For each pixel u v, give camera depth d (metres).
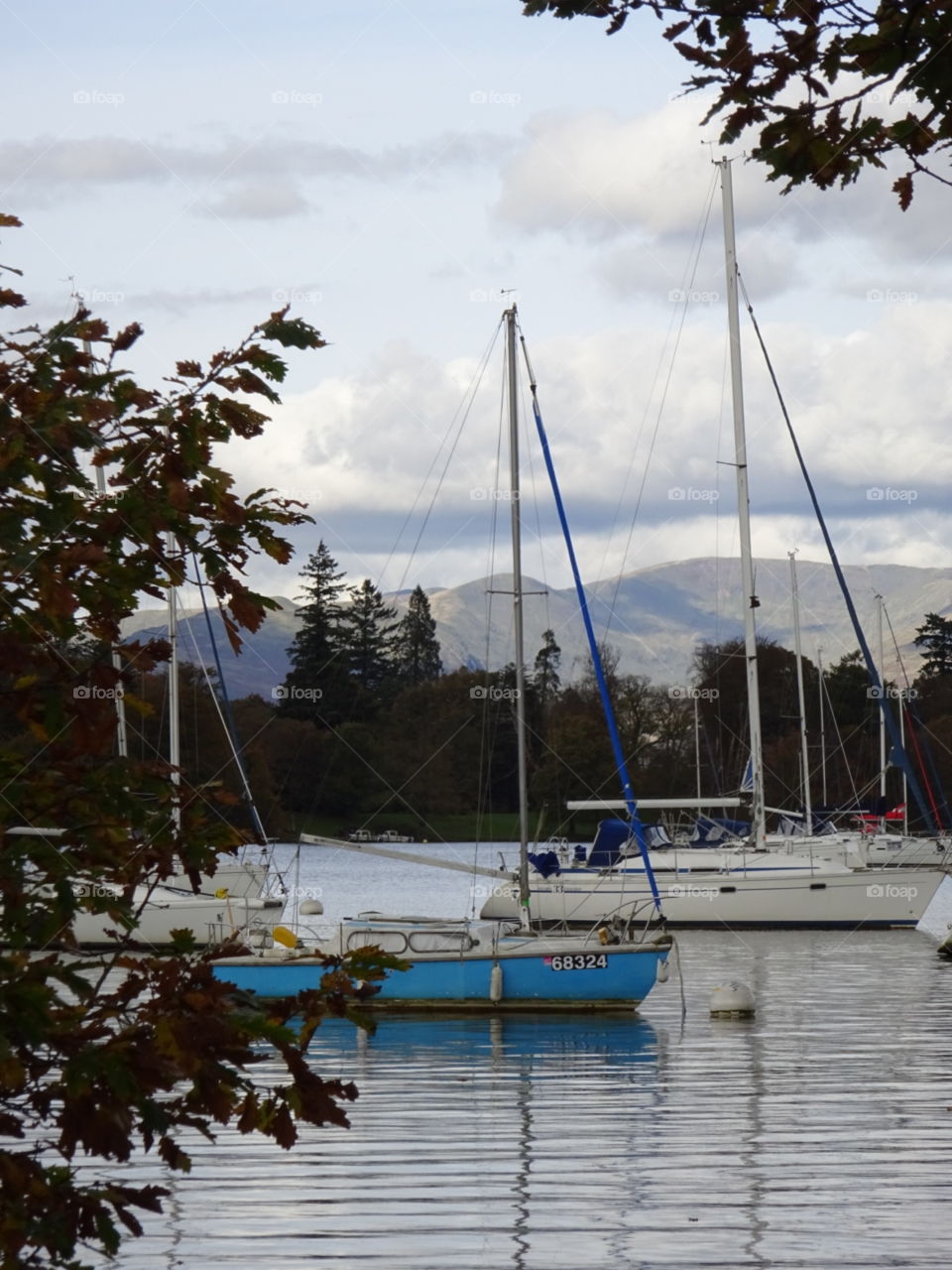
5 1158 16.30
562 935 110.56
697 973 130.12
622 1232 48.00
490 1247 46.44
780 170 19.53
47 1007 16.14
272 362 18.47
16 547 16.80
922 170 19.44
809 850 195.00
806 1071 79.69
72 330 18.12
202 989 17.64
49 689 17.28
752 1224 48.84
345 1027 99.62
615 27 19.27
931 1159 58.16
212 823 18.69
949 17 18.08
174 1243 46.81
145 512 17.44
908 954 146.00
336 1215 50.19
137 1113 17.20
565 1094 73.25
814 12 18.72
